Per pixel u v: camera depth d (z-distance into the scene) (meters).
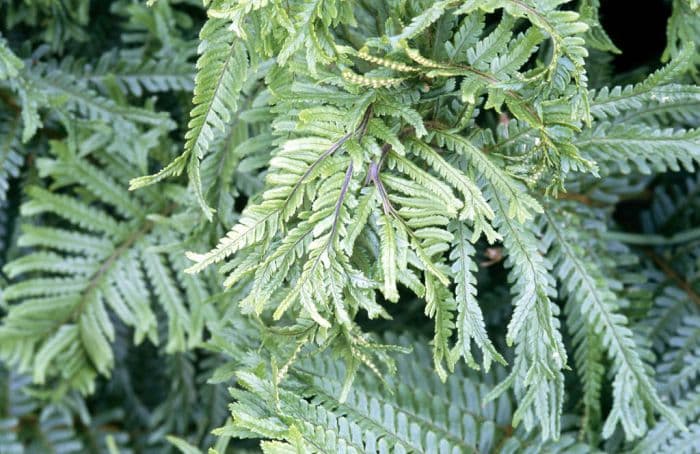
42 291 1.06
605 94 0.90
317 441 0.91
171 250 0.99
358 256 0.88
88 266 1.07
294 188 0.86
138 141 1.05
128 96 1.09
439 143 0.88
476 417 1.00
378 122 0.87
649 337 1.05
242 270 0.87
